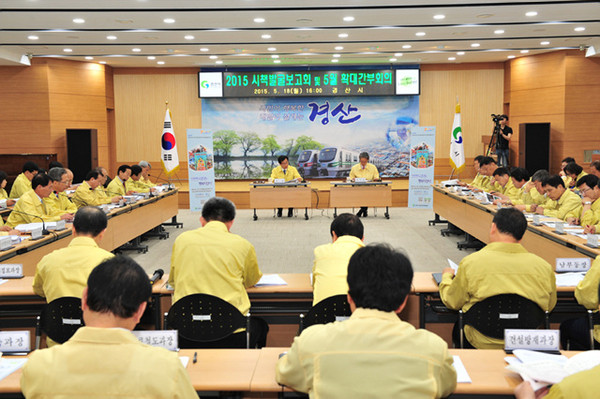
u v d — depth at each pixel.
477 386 1.91
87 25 8.55
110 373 1.31
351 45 10.84
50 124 11.88
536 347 2.21
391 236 8.67
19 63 11.44
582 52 11.63
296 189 10.46
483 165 8.36
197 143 10.35
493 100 13.98
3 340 2.21
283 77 13.54
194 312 2.70
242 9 7.62
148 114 14.05
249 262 3.02
